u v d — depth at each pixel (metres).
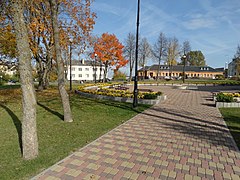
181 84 31.34
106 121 7.04
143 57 47.69
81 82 46.09
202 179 3.26
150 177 3.29
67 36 13.56
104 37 35.72
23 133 3.93
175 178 3.28
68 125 6.43
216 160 3.98
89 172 3.45
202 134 5.67
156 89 23.44
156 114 8.40
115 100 12.66
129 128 6.21
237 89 24.11
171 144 4.86
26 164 3.69
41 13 11.86
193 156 4.16
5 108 9.87
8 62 15.05
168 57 53.44
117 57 37.31
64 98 6.90
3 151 4.28
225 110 9.44
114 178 3.26
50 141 4.91
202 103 11.82
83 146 4.62
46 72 20.19
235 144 4.88
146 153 4.29
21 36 3.86
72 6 12.39
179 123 6.89
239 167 3.69
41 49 16.91
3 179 3.16
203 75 69.94
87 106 10.29
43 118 7.42
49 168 3.55
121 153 4.27
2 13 8.66
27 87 3.93
